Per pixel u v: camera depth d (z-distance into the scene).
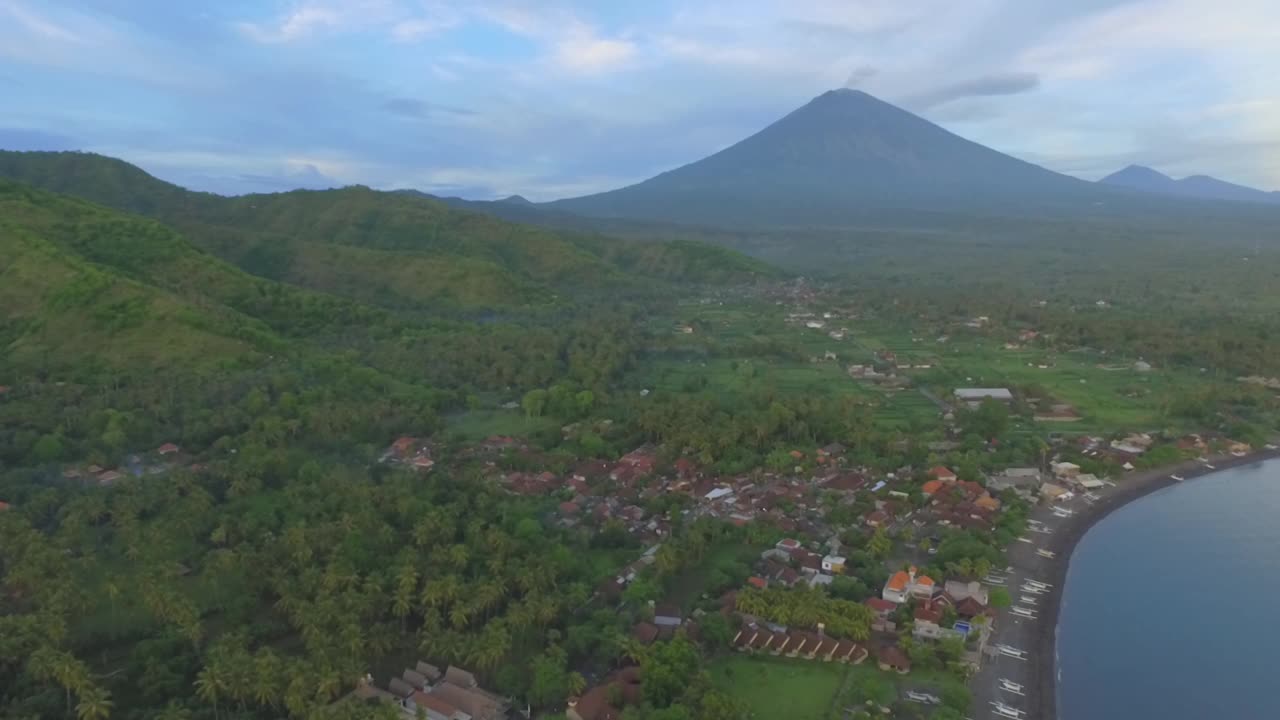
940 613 117.31
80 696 91.19
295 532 126.31
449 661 106.06
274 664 95.69
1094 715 101.69
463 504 147.12
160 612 108.75
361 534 129.50
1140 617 125.12
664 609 120.44
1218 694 106.44
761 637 111.19
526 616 109.50
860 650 108.81
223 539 131.88
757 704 99.56
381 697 97.94
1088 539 151.38
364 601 109.75
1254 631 121.50
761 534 143.50
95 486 156.62
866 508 155.62
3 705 91.31
